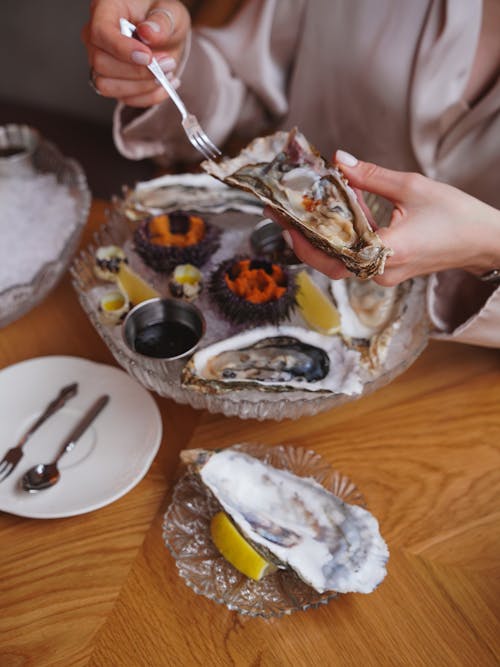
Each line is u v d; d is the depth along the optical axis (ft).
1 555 1.55
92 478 1.67
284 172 1.69
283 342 1.85
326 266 1.61
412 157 2.58
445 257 1.67
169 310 1.91
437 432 1.86
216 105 2.63
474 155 2.37
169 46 2.07
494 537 1.64
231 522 1.50
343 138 2.72
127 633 1.43
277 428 1.85
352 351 1.81
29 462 1.70
